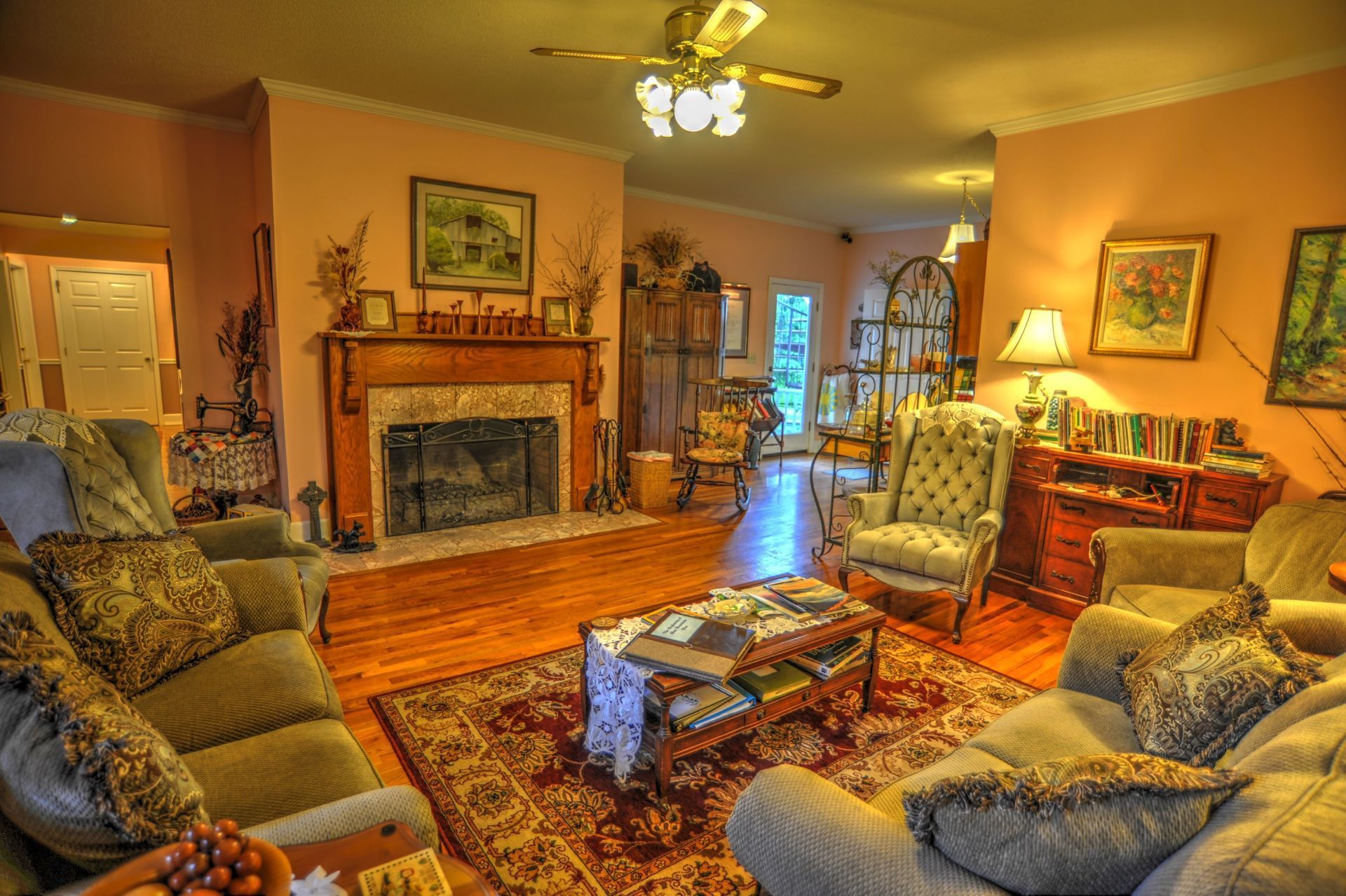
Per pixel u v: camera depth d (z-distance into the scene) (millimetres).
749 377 7840
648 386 6305
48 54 3406
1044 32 2959
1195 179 3455
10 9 2904
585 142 4918
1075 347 3939
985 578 3660
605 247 5246
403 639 3176
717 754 2381
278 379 4184
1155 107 3561
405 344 4418
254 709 1736
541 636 3248
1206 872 844
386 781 2197
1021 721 1817
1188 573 2832
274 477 4387
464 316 4707
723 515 5477
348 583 3816
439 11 2932
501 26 3074
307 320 4164
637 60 2660
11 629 1188
